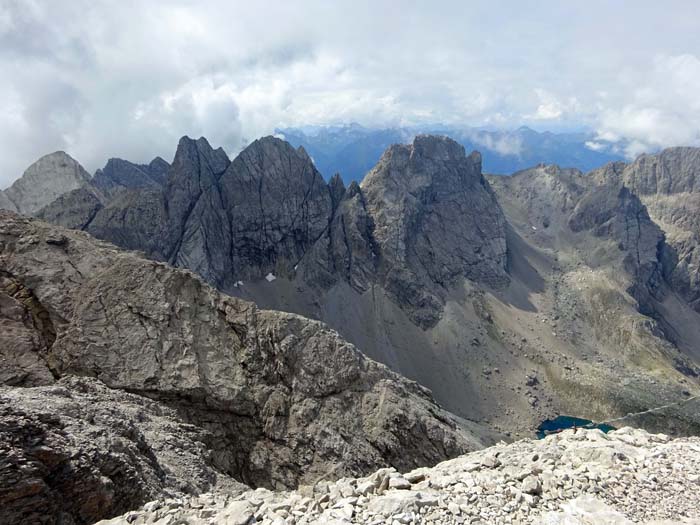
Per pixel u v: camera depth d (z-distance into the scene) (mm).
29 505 21203
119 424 32031
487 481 20203
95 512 23688
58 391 34844
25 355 54031
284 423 63094
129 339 60188
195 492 32062
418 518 17172
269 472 59719
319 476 58688
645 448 24047
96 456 25016
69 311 61094
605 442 25047
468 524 16828
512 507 17938
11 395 29438
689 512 17109
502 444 30188
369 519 17172
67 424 26969
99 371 56500
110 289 63312
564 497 18703
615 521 16375
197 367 61906
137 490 26500
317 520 17375
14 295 60688
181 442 40688
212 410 61344
